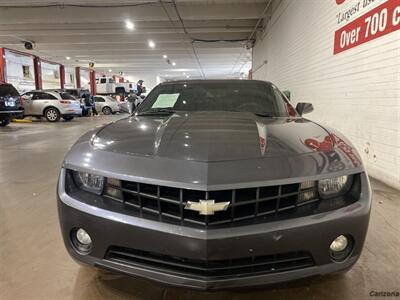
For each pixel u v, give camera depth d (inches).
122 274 52.5
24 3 374.6
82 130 383.6
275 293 60.9
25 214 102.1
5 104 398.9
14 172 161.8
